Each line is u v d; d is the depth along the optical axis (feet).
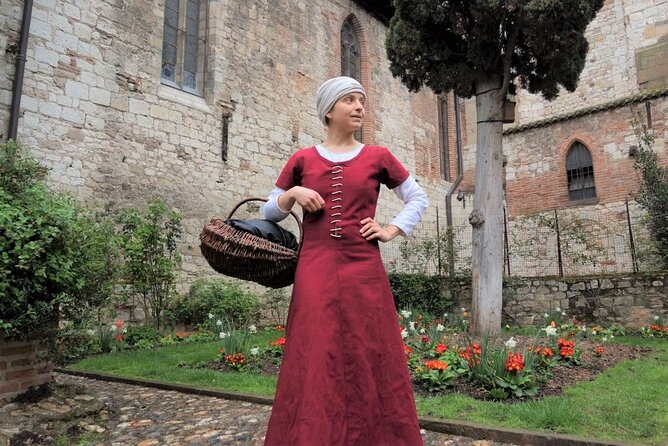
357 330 6.28
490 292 26.61
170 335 29.12
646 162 40.32
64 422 12.09
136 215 28.96
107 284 14.60
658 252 34.76
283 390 6.22
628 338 26.50
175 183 34.01
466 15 26.18
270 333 30.94
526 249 42.57
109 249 15.71
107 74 30.89
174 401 14.92
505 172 54.95
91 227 14.85
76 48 29.43
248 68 40.42
